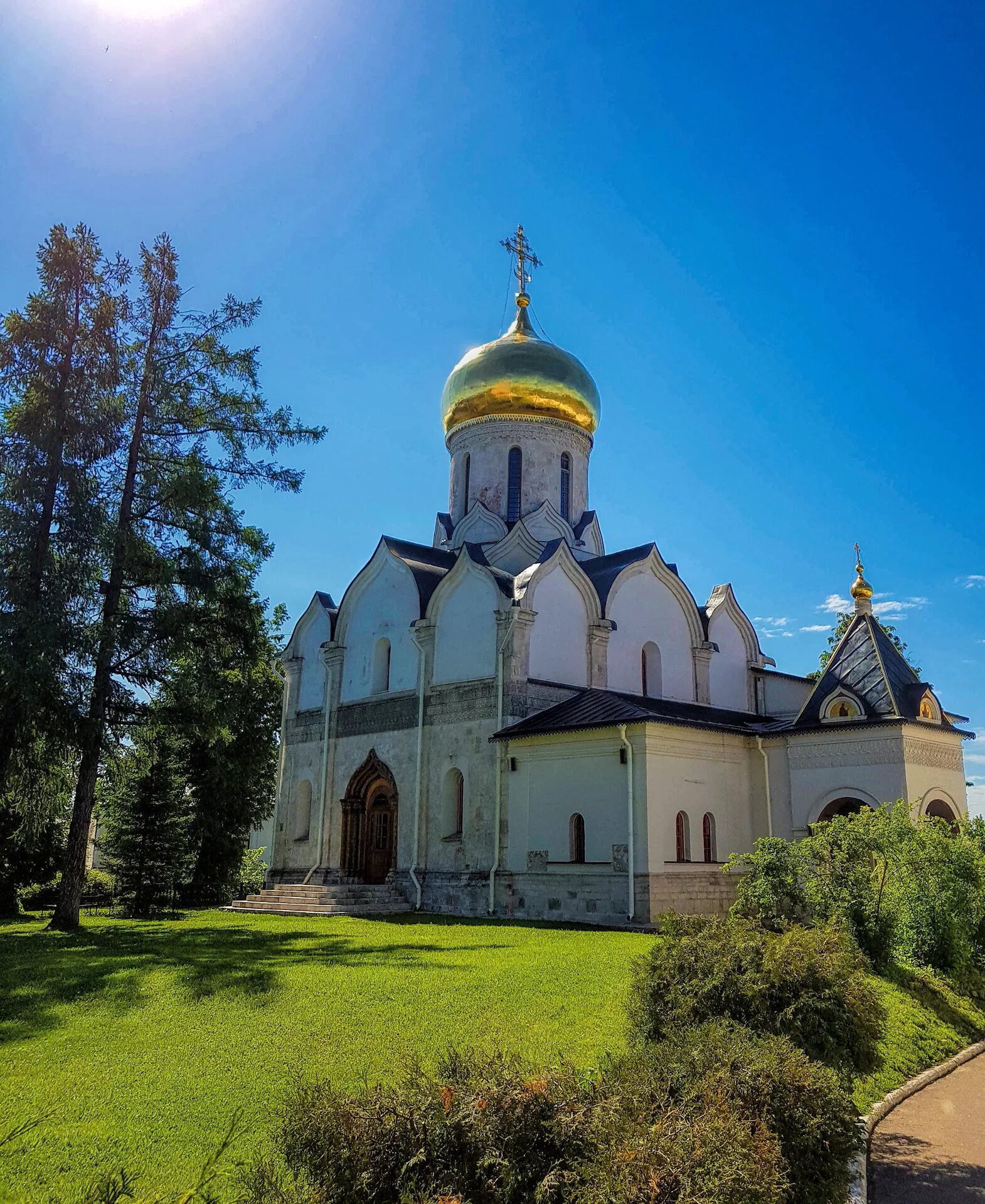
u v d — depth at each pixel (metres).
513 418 37.28
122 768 25.94
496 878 26.95
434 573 33.50
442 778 29.58
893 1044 13.46
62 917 22.31
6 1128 8.33
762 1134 6.75
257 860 44.91
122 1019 12.55
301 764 36.28
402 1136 5.96
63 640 21.02
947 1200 8.70
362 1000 13.17
